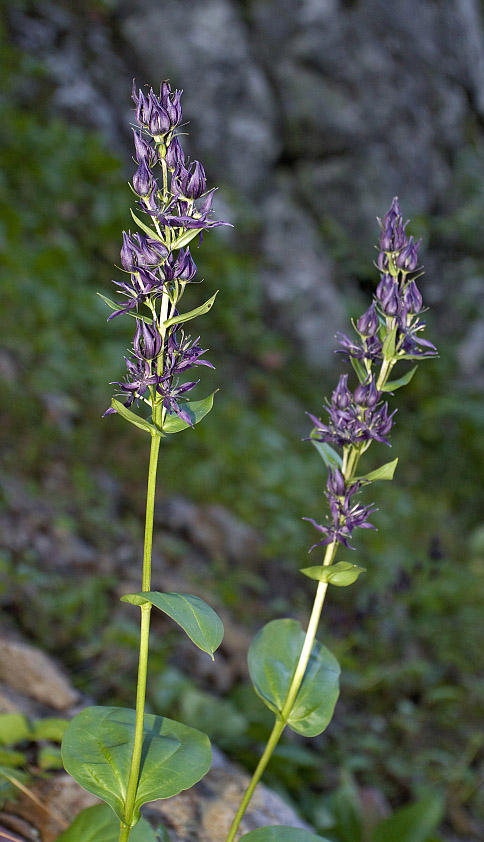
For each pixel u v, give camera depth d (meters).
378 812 1.00
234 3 2.92
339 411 0.67
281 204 2.87
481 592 1.92
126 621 1.23
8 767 0.78
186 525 1.65
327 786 1.12
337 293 2.85
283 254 2.78
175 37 2.80
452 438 2.66
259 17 2.93
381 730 1.35
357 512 0.68
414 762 1.30
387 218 0.67
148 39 2.79
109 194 2.30
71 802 0.78
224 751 1.00
